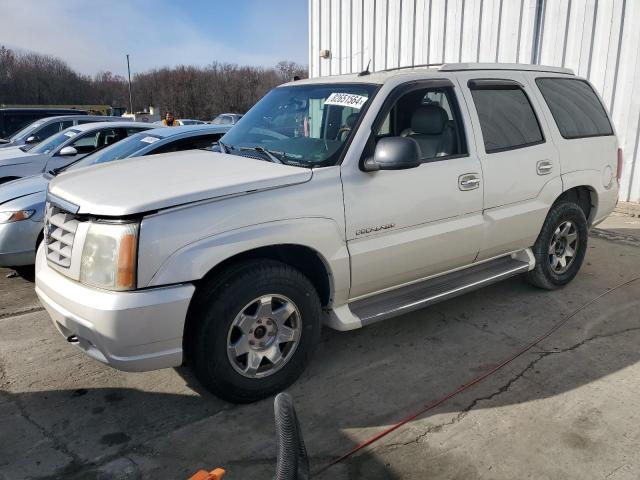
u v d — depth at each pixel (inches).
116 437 119.3
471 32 390.0
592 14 335.9
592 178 196.5
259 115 171.9
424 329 170.4
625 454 111.4
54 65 3166.8
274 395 133.5
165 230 111.3
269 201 122.6
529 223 177.0
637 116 330.0
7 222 210.2
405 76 150.9
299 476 68.7
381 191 139.0
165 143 247.4
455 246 156.9
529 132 177.6
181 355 116.8
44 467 109.9
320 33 502.6
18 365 150.7
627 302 188.5
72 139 334.3
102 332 110.7
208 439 118.2
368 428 121.1
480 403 130.1
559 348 156.5
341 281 135.9
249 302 122.0
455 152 157.9
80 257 115.8
